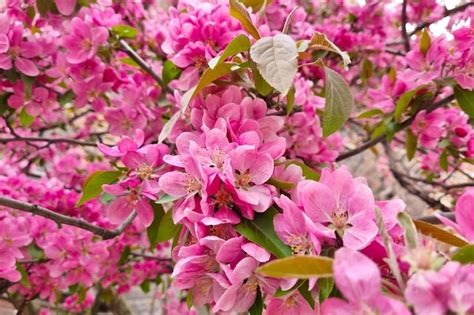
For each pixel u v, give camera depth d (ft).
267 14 2.32
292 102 1.52
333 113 1.37
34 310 3.12
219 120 1.34
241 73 1.45
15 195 2.19
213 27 1.52
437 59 1.80
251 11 1.57
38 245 2.19
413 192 2.85
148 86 2.37
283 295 1.10
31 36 2.06
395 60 3.25
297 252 1.11
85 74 2.12
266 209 1.20
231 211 1.20
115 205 1.54
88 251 2.28
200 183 1.24
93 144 2.51
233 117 1.39
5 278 1.95
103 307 3.80
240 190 1.20
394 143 3.37
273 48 1.23
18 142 2.93
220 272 1.18
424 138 2.04
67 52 2.18
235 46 1.30
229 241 1.14
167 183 1.28
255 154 1.25
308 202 1.10
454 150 2.19
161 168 1.48
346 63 1.30
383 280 0.87
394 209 1.07
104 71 2.16
